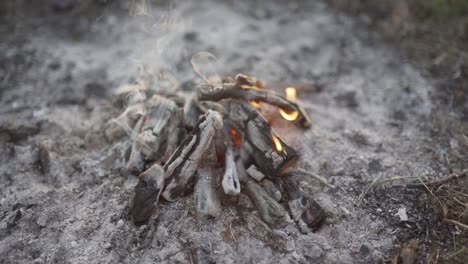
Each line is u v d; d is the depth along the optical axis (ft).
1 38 5.27
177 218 3.47
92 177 3.82
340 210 3.61
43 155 3.93
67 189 3.75
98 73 4.90
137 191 3.39
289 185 3.59
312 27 5.58
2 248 3.42
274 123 4.19
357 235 3.48
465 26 5.28
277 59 5.08
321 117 4.40
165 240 3.39
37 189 3.76
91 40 5.36
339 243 3.43
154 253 3.34
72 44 5.30
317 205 3.48
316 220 3.44
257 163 3.59
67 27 5.52
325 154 4.01
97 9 5.76
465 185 3.76
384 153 4.08
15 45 5.20
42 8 5.70
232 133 3.73
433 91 4.70
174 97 4.18
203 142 3.36
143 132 3.74
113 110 4.39
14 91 4.68
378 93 4.72
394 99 4.64
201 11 5.82
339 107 4.57
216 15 5.76
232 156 3.60
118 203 3.59
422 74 4.90
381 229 3.51
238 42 5.31
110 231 3.44
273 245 3.37
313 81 4.83
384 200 3.69
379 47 5.27
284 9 5.90
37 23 5.53
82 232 3.47
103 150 4.05
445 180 3.77
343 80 4.87
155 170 3.41
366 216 3.59
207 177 3.52
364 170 3.90
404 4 5.52
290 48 5.25
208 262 3.29
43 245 3.43
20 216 3.59
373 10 5.75
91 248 3.38
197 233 3.40
